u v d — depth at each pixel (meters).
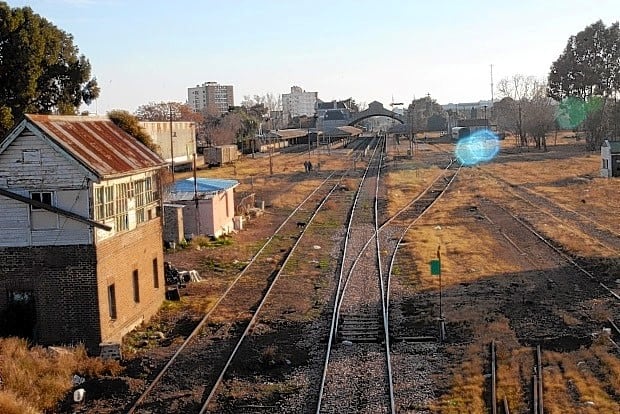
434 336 19.80
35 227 19.53
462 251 32.25
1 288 19.69
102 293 19.73
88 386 16.83
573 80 114.06
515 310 22.06
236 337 20.70
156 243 24.55
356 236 37.66
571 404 14.51
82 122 22.64
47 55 44.41
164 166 25.00
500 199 51.12
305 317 22.64
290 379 16.95
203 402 15.62
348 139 149.62
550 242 33.59
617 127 91.69
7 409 14.56
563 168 71.81
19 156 19.31
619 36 112.38
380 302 23.91
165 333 21.77
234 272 30.09
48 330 19.61
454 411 14.39
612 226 37.47
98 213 19.72
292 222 43.84
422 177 69.50
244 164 87.62
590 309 21.81
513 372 16.41
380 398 15.30
